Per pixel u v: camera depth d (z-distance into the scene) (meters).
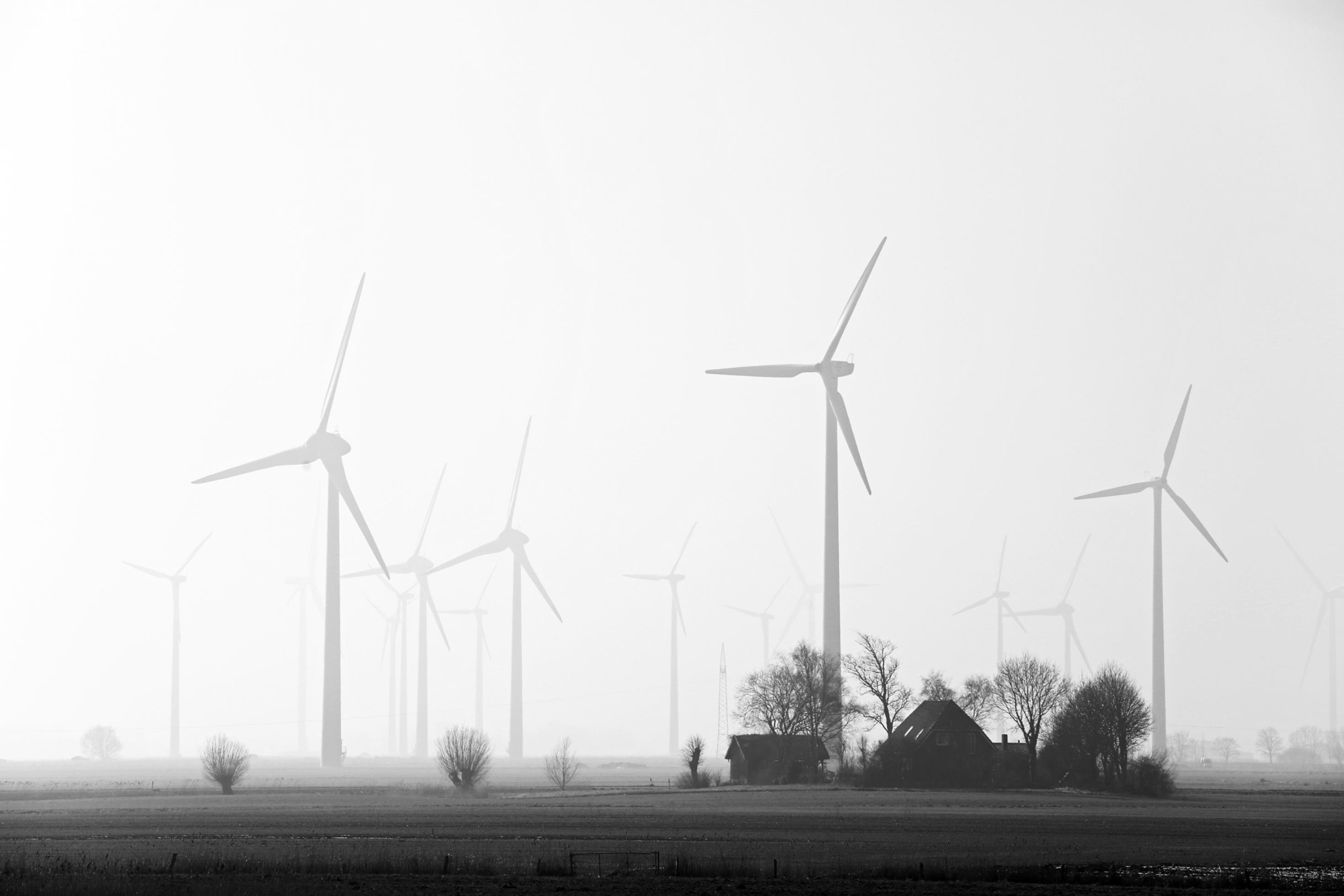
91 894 67.62
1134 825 109.12
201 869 77.50
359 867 77.94
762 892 71.06
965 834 100.44
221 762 157.50
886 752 165.88
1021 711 163.50
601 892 70.75
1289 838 98.62
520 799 142.88
